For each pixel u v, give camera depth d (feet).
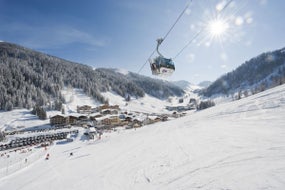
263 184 13.15
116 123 236.22
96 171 33.27
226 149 24.71
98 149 65.77
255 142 24.59
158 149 36.68
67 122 245.24
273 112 42.37
